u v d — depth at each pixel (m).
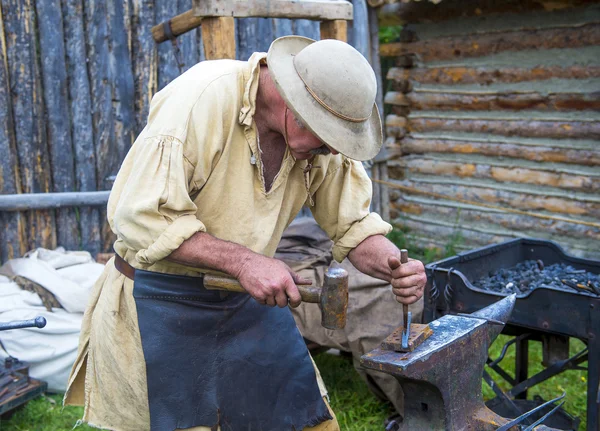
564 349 2.97
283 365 2.22
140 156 1.86
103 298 2.16
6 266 3.95
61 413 3.35
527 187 5.37
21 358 3.47
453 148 5.76
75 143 4.47
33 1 4.22
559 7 4.83
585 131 4.93
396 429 2.08
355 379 3.73
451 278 2.91
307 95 1.77
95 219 4.56
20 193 4.33
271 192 2.05
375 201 6.20
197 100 1.88
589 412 2.59
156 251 1.82
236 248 1.87
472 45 5.48
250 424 2.18
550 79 5.07
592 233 5.02
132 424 2.17
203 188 1.96
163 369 2.04
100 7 4.42
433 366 1.84
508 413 2.92
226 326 2.13
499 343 4.18
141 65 4.61
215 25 3.26
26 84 4.25
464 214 5.78
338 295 1.84
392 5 5.91
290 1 3.50
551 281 3.04
